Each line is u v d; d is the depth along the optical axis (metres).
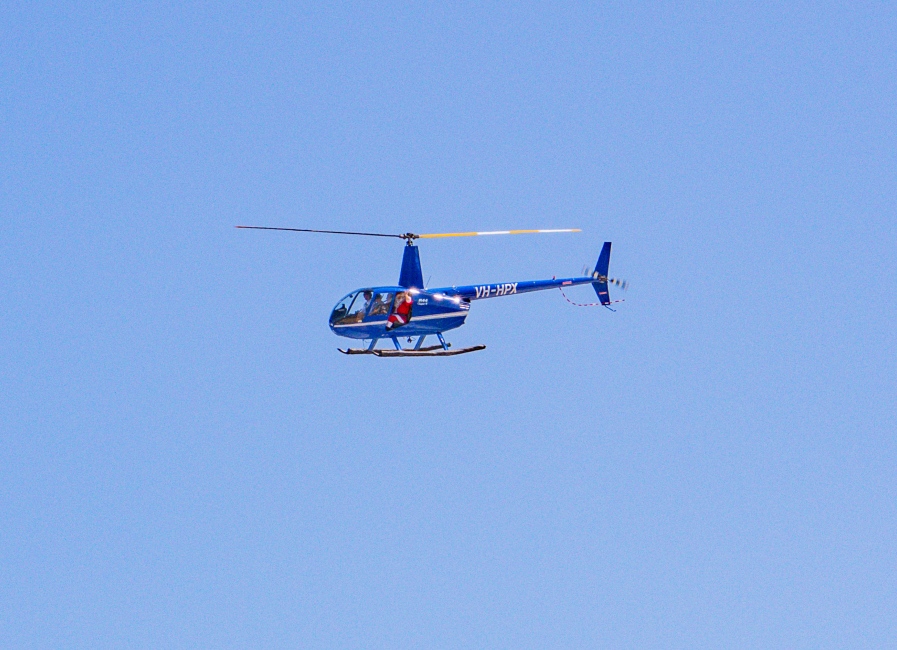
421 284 85.56
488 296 93.38
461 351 85.19
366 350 83.75
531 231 86.88
